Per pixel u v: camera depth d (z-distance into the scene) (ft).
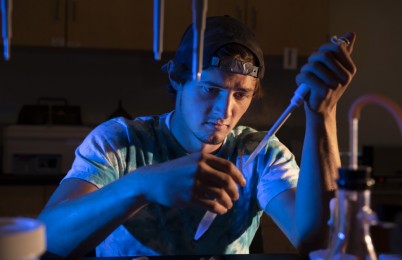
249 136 4.65
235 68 3.76
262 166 4.49
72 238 3.31
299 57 11.59
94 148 4.18
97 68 12.04
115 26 10.80
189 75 3.99
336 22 12.50
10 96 11.73
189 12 10.90
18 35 10.52
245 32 3.94
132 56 12.13
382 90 12.55
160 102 12.23
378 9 12.54
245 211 4.41
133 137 4.38
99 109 12.06
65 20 10.67
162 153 4.44
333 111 3.52
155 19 2.71
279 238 10.27
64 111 11.18
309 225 3.62
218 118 3.90
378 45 12.55
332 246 2.56
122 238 4.13
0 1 2.60
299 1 11.30
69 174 4.05
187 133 4.34
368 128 12.46
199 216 4.21
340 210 2.50
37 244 1.99
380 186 10.37
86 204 3.28
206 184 2.96
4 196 9.70
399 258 2.72
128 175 3.19
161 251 4.13
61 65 11.91
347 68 3.17
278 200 4.25
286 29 11.28
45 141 10.11
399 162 10.69
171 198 2.99
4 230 2.00
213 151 4.49
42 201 9.82
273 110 12.28
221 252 4.25
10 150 10.03
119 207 3.18
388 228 2.56
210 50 3.76
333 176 3.57
